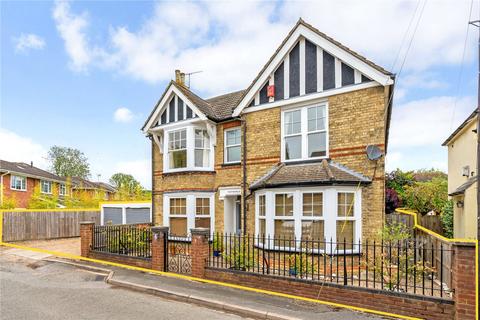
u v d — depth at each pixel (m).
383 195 9.82
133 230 12.02
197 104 14.07
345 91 10.66
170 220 14.66
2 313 6.70
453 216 14.86
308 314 6.42
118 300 7.65
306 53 11.56
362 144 10.27
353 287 6.87
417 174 31.42
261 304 7.00
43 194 32.44
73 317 6.48
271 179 11.03
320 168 10.54
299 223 10.33
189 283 8.74
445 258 8.08
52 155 60.56
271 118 12.29
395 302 6.40
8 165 32.31
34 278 9.84
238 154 13.65
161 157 15.91
